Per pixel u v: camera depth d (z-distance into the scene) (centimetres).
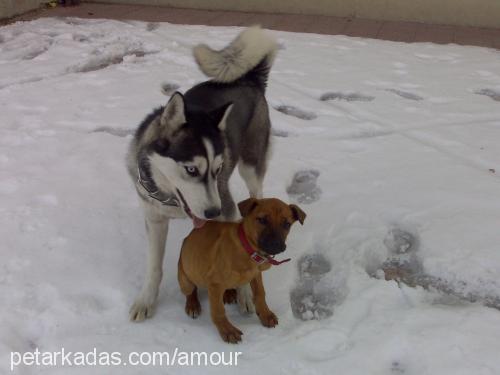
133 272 164
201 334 141
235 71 182
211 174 139
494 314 145
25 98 285
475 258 167
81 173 215
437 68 345
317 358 133
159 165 138
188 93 178
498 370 127
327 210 194
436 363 130
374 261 172
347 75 328
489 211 191
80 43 375
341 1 464
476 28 446
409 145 242
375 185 210
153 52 367
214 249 134
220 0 480
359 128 259
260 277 141
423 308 148
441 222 185
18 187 205
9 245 173
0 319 143
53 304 150
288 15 473
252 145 185
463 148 239
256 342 138
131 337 140
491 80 324
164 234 154
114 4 495
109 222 186
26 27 411
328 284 163
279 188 207
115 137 244
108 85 305
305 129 256
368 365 130
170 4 490
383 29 439
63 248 173
